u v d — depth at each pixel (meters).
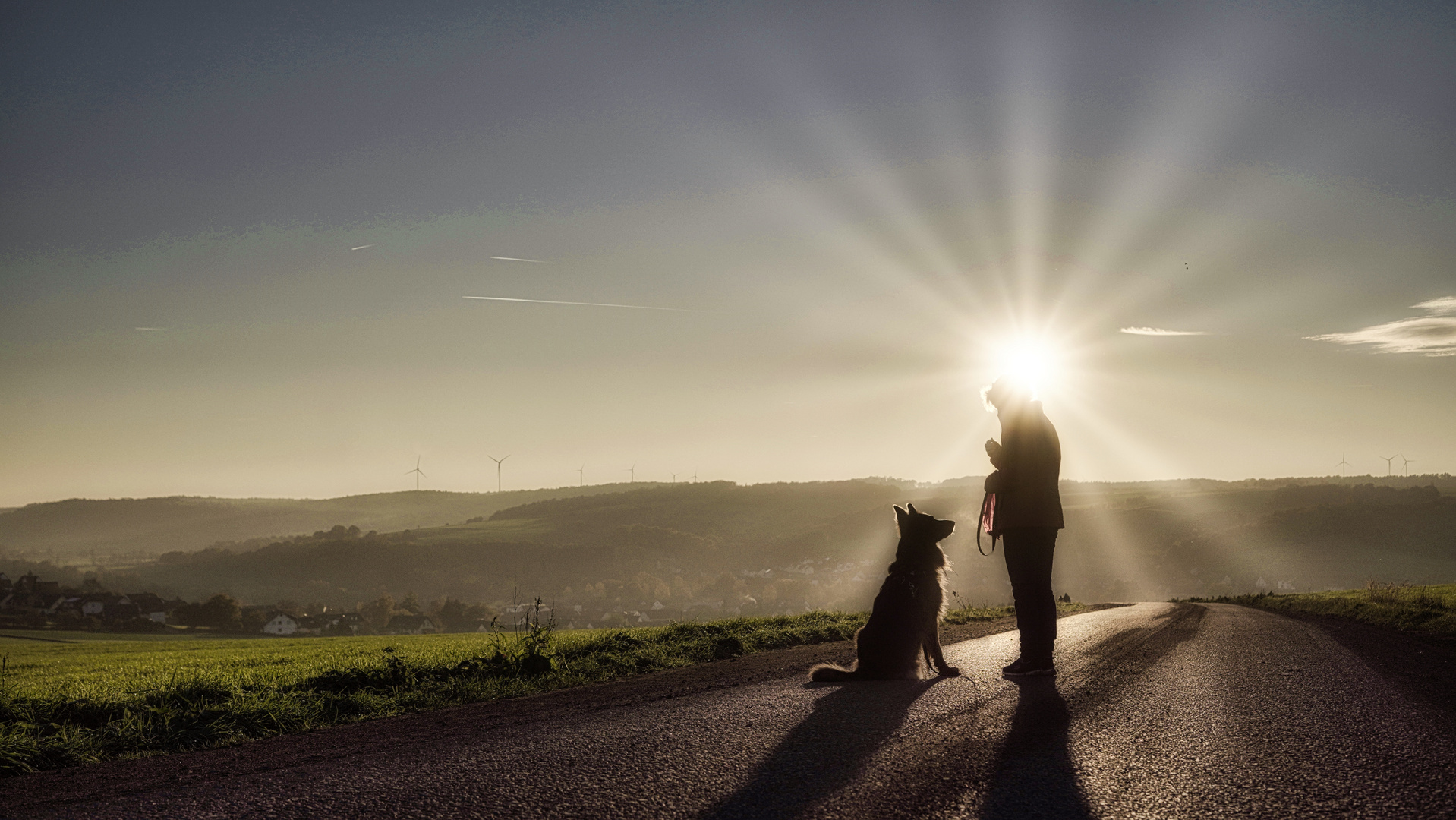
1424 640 9.27
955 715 3.97
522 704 5.50
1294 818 2.42
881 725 3.77
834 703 4.43
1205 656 6.45
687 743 3.53
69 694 5.86
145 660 23.02
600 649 9.28
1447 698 4.47
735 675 6.43
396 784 3.02
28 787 3.46
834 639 11.02
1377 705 4.21
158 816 2.73
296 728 5.02
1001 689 4.75
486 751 3.56
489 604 185.88
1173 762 3.06
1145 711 4.03
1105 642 7.77
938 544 5.82
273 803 2.82
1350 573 164.50
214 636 120.81
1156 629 9.75
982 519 5.86
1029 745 3.34
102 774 3.73
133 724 4.76
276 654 20.56
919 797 2.65
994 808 2.53
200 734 4.64
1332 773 2.90
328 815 2.64
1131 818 2.42
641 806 2.62
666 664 8.25
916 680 5.36
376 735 4.44
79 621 121.81
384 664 6.94
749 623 12.02
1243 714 3.97
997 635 9.65
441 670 7.21
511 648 7.94
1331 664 5.98
